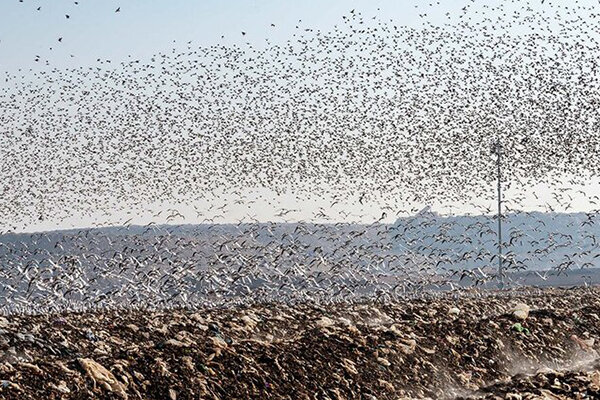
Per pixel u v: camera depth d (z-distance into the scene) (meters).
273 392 19.22
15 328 25.20
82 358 18.44
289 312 34.19
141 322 28.19
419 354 23.67
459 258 44.03
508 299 44.50
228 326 27.31
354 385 20.73
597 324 30.88
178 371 18.66
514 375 24.02
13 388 16.52
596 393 20.19
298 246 43.97
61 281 36.78
